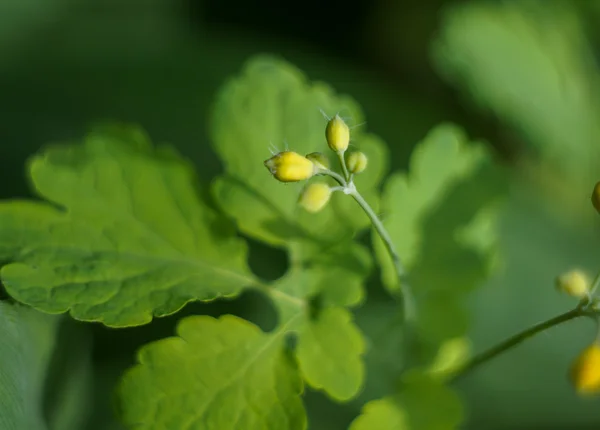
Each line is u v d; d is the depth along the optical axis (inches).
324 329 13.7
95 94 19.8
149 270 13.4
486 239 14.9
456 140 14.9
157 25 22.7
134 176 13.8
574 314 13.4
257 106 14.3
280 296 13.8
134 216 13.7
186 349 13.0
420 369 14.7
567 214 22.1
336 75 23.0
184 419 12.8
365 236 17.5
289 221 14.1
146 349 12.9
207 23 24.9
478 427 17.1
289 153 12.9
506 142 23.1
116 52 21.0
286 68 14.5
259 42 23.5
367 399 16.0
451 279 14.7
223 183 14.0
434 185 14.7
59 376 14.5
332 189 13.1
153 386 12.8
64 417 14.7
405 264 14.6
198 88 20.8
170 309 13.1
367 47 25.9
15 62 19.9
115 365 15.5
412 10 25.6
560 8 25.1
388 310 16.9
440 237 14.7
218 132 14.2
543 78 22.9
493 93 21.5
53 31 21.0
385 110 22.2
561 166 22.4
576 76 24.7
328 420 15.9
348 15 26.1
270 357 13.3
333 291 13.9
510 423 17.2
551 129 22.4
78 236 13.4
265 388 13.1
